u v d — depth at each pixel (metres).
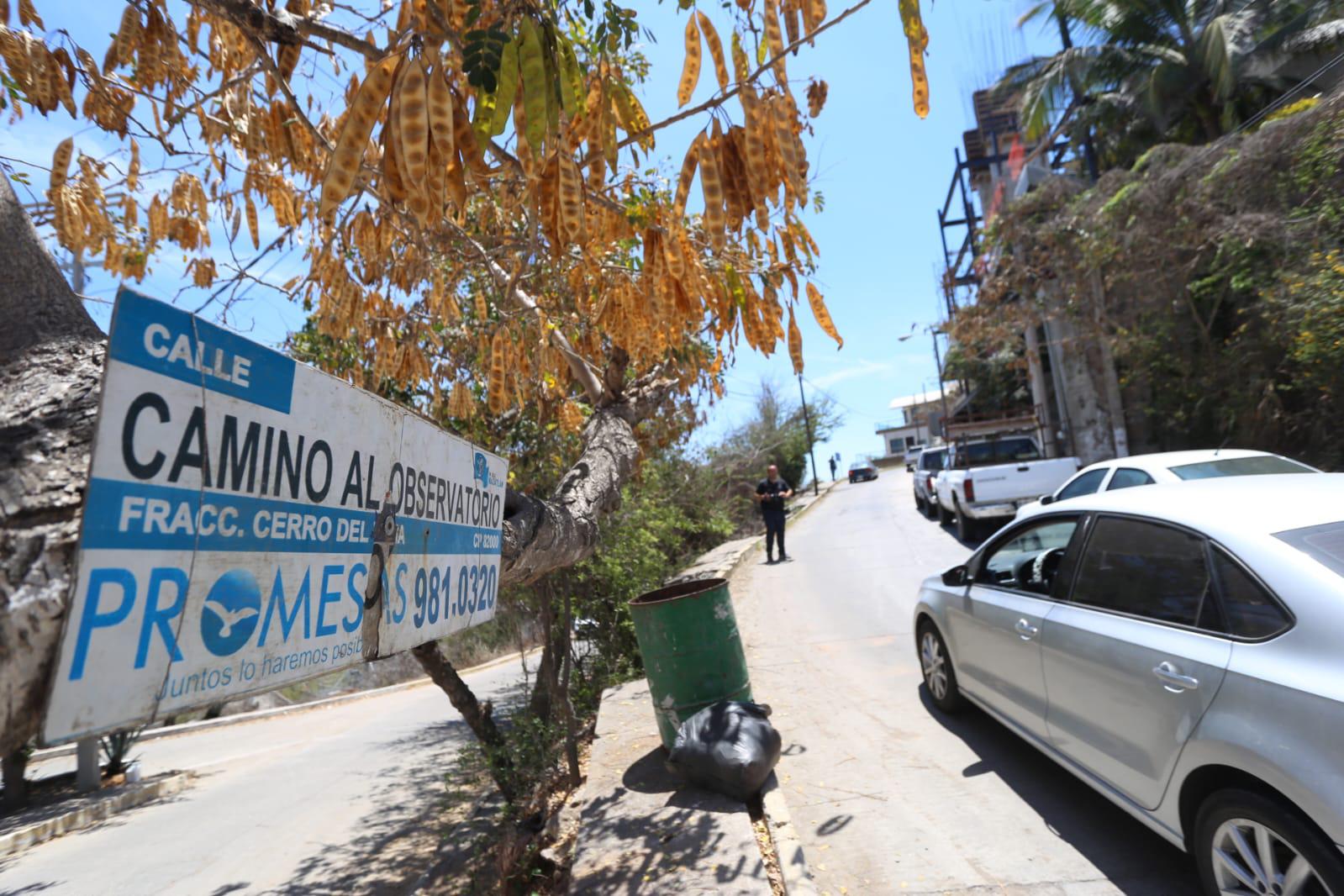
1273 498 3.39
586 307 4.87
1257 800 2.66
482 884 5.52
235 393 1.40
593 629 9.23
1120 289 14.19
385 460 2.06
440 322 6.07
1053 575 4.39
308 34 2.77
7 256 1.67
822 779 4.84
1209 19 15.12
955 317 17.95
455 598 2.61
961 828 4.04
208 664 1.31
